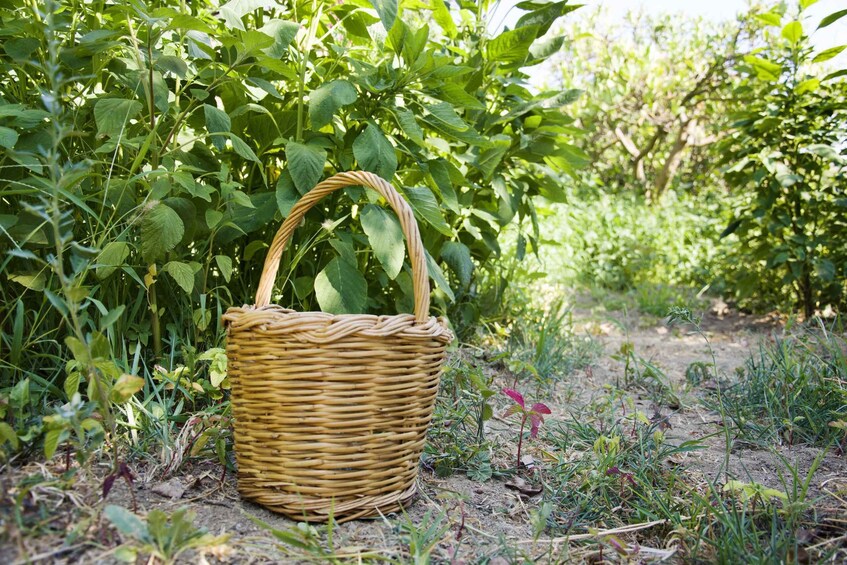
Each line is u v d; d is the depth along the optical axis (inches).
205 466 62.9
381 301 95.0
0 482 50.5
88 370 55.1
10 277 62.7
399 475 57.9
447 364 93.4
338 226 83.5
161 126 73.5
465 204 105.9
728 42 315.3
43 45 67.7
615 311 189.6
